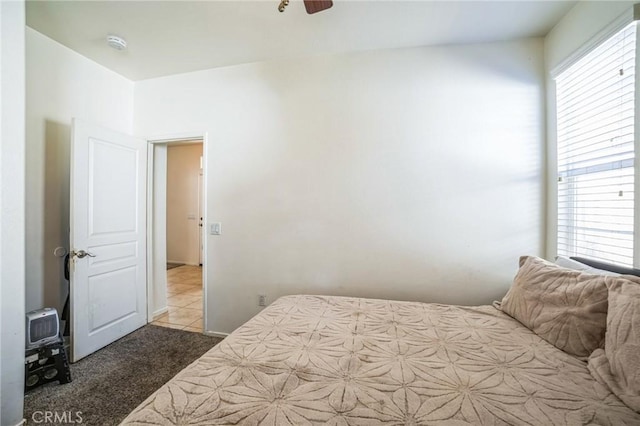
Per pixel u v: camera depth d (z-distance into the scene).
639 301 0.97
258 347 1.27
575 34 1.79
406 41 2.21
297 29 2.08
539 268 1.59
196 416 0.84
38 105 2.16
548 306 1.38
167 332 2.72
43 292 2.20
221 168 2.65
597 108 1.67
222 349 1.25
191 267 5.90
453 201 2.22
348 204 2.38
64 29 2.10
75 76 2.40
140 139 2.81
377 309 1.79
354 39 2.19
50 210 2.25
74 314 2.15
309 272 2.46
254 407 0.87
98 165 2.37
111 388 1.84
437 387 0.98
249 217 2.58
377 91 2.33
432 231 2.25
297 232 2.48
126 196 2.65
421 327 1.50
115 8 1.87
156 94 2.85
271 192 2.53
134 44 2.29
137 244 2.78
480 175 2.19
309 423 0.81
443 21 1.97
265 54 2.43
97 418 1.57
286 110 2.50
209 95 2.68
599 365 1.03
